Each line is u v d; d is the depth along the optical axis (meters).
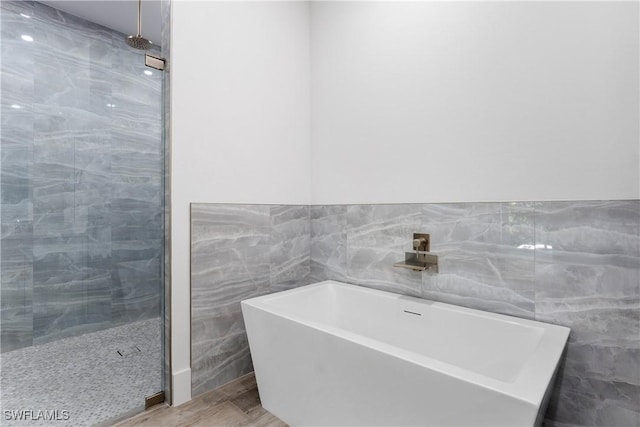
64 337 1.79
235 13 2.04
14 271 1.66
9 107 1.68
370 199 2.16
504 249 1.59
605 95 1.32
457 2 1.76
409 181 1.96
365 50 2.20
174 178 1.73
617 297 1.29
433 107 1.86
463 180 1.74
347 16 2.30
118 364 1.83
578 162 1.38
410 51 1.96
